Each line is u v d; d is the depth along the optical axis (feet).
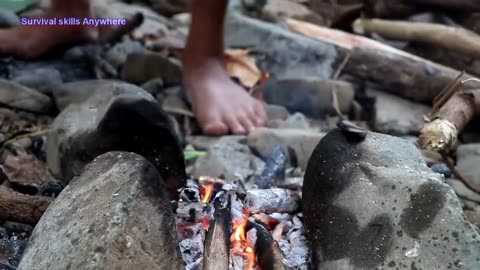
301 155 6.71
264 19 10.23
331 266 4.33
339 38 9.18
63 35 8.34
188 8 10.67
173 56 9.01
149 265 4.00
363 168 4.50
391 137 4.92
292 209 5.34
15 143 6.81
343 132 4.81
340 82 8.06
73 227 4.09
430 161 6.85
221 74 7.73
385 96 8.23
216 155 6.63
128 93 5.90
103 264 3.85
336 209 4.46
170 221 4.25
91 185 4.33
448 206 4.25
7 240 5.05
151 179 4.26
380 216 4.32
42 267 4.02
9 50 8.23
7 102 7.30
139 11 10.09
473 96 5.50
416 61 8.10
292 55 8.79
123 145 5.30
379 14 10.04
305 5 10.89
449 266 4.10
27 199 5.06
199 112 7.43
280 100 8.18
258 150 6.81
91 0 8.86
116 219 3.99
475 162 6.73
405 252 4.18
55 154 6.02
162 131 5.22
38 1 9.70
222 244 4.35
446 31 8.82
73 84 7.39
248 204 5.24
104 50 8.84
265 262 4.50
